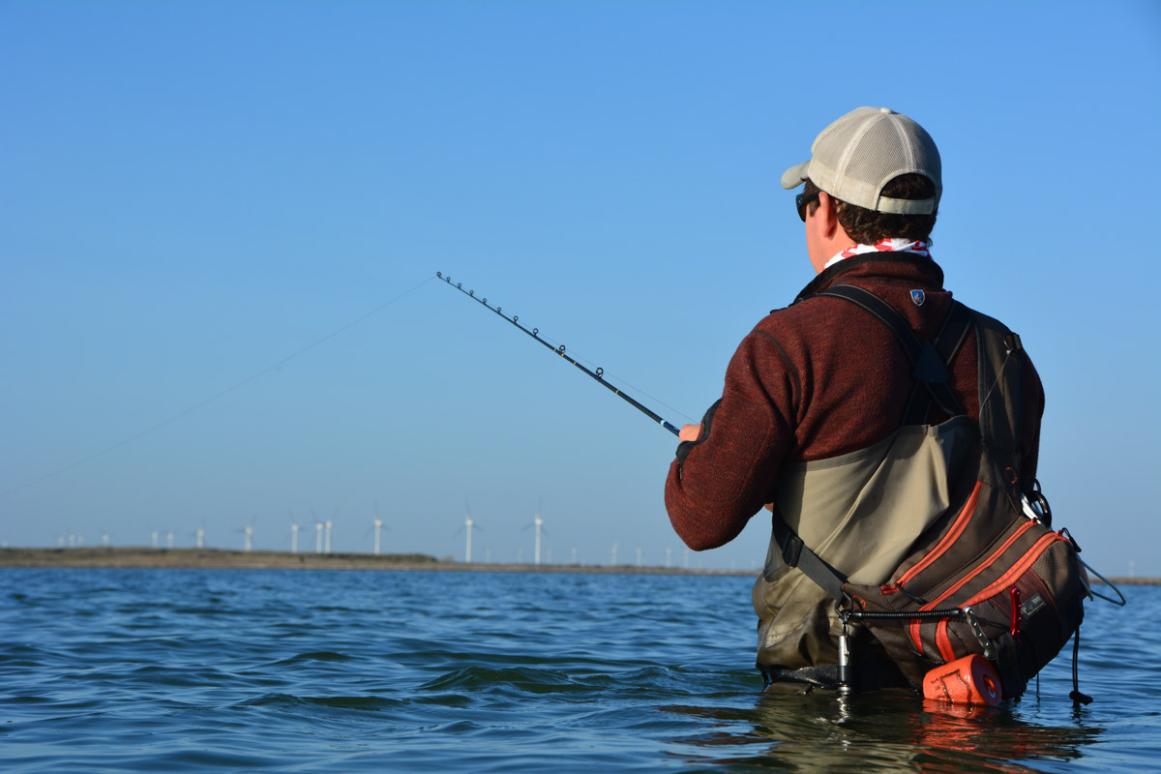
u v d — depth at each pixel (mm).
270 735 3740
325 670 6230
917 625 3482
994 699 3414
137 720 4105
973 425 3564
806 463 3521
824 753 3021
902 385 3512
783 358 3488
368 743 3543
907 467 3502
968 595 3449
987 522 3520
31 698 4875
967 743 3141
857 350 3488
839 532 3520
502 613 15609
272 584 37969
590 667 6145
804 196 3971
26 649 7672
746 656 7375
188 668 6336
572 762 3064
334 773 3021
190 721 4066
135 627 10781
